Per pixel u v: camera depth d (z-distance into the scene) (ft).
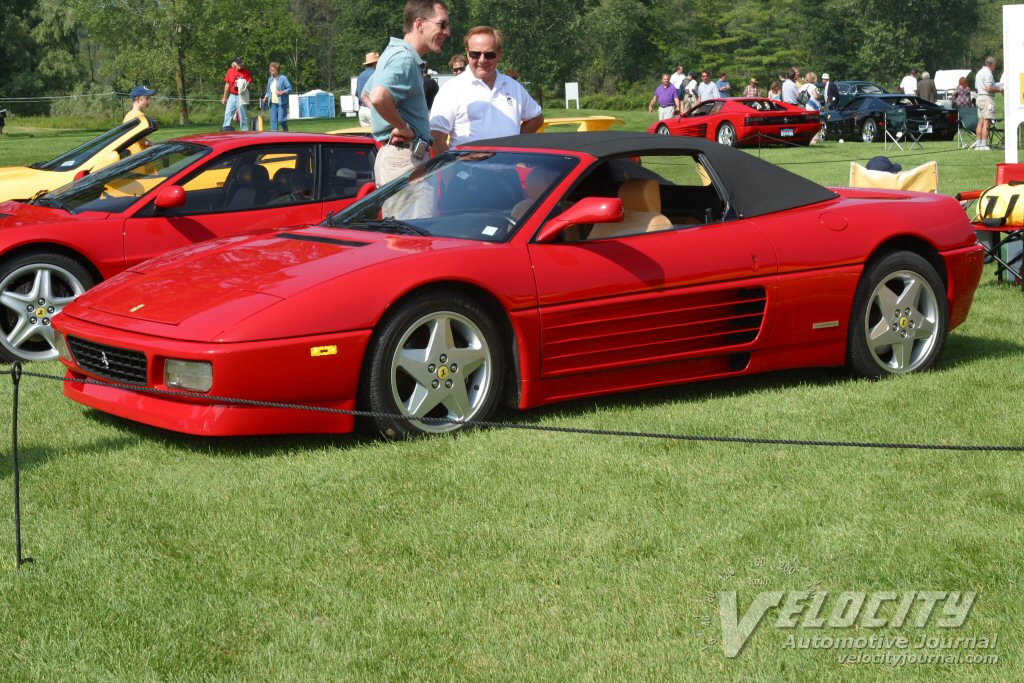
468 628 10.17
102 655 9.70
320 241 17.56
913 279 19.69
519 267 16.60
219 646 9.89
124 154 30.60
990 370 20.03
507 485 14.02
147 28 182.60
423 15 23.13
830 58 291.58
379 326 15.74
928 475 14.30
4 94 197.77
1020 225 26.25
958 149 73.46
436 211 17.98
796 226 18.86
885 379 19.57
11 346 21.75
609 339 17.33
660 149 18.58
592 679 9.23
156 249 22.82
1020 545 11.92
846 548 11.93
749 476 14.33
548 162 18.04
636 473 14.46
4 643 9.94
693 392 19.01
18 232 21.70
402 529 12.60
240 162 24.35
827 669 9.37
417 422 16.11
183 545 12.21
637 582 11.10
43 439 16.30
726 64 298.76
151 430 16.75
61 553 11.97
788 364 18.94
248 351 14.87
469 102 24.68
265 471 14.78
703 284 17.88
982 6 315.58
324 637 10.02
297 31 272.92
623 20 277.03
